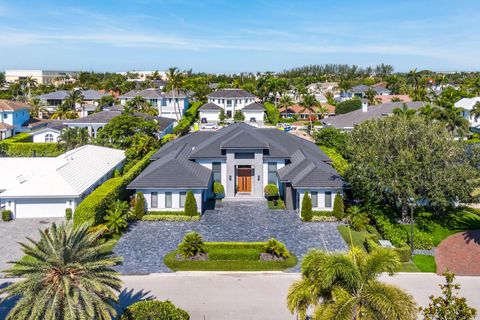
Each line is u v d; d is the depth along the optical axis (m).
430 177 32.41
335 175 38.75
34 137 68.62
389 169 32.44
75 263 16.66
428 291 24.88
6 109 75.44
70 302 15.59
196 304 23.59
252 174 44.97
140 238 33.44
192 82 151.00
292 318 22.12
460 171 32.19
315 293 16.80
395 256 16.89
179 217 37.62
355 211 36.06
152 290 25.22
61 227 17.44
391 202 36.06
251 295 24.69
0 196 36.59
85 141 58.97
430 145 33.69
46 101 117.31
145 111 88.38
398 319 15.07
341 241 32.94
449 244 32.16
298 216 38.94
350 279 16.00
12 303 23.09
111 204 35.41
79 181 39.66
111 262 17.38
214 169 44.44
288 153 44.62
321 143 64.12
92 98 119.06
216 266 28.16
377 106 81.38
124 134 60.09
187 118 100.38
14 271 16.31
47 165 43.75
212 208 41.34
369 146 35.06
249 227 36.09
